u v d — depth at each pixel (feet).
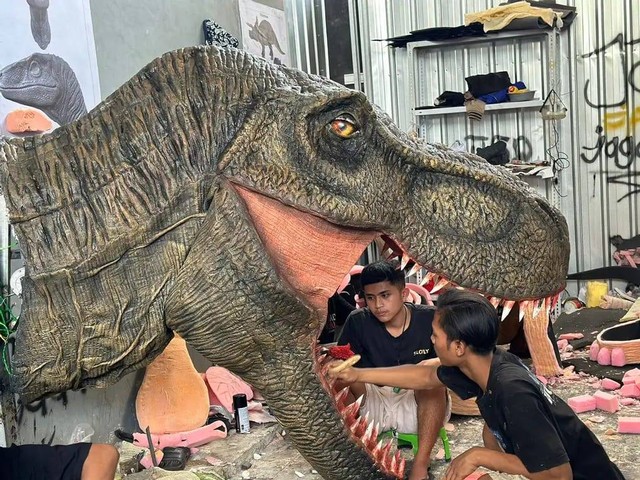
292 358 8.29
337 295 17.67
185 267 7.91
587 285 25.08
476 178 8.70
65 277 7.91
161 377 15.06
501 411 8.85
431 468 12.78
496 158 25.46
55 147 8.11
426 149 8.77
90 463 8.73
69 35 14.19
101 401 14.15
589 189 25.98
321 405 8.45
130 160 7.99
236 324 8.01
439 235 8.59
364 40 27.55
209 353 8.20
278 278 7.98
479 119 24.97
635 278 24.31
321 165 8.07
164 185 7.95
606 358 18.11
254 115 7.99
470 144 27.04
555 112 24.85
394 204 8.42
